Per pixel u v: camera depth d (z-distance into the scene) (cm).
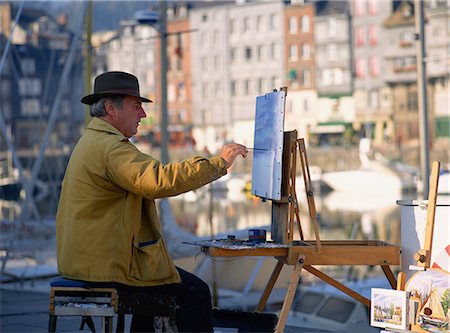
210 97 13812
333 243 867
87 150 751
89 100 780
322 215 6844
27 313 1266
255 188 873
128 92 774
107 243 744
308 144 12912
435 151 11612
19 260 2445
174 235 2261
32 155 6284
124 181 728
